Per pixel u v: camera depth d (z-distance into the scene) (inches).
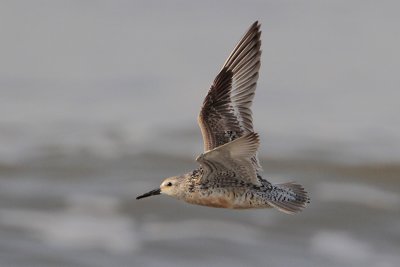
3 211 876.6
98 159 1016.2
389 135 1064.2
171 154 1031.0
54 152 1032.8
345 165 989.8
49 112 1152.2
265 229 845.8
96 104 1174.3
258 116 1120.2
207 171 449.4
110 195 917.2
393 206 890.1
